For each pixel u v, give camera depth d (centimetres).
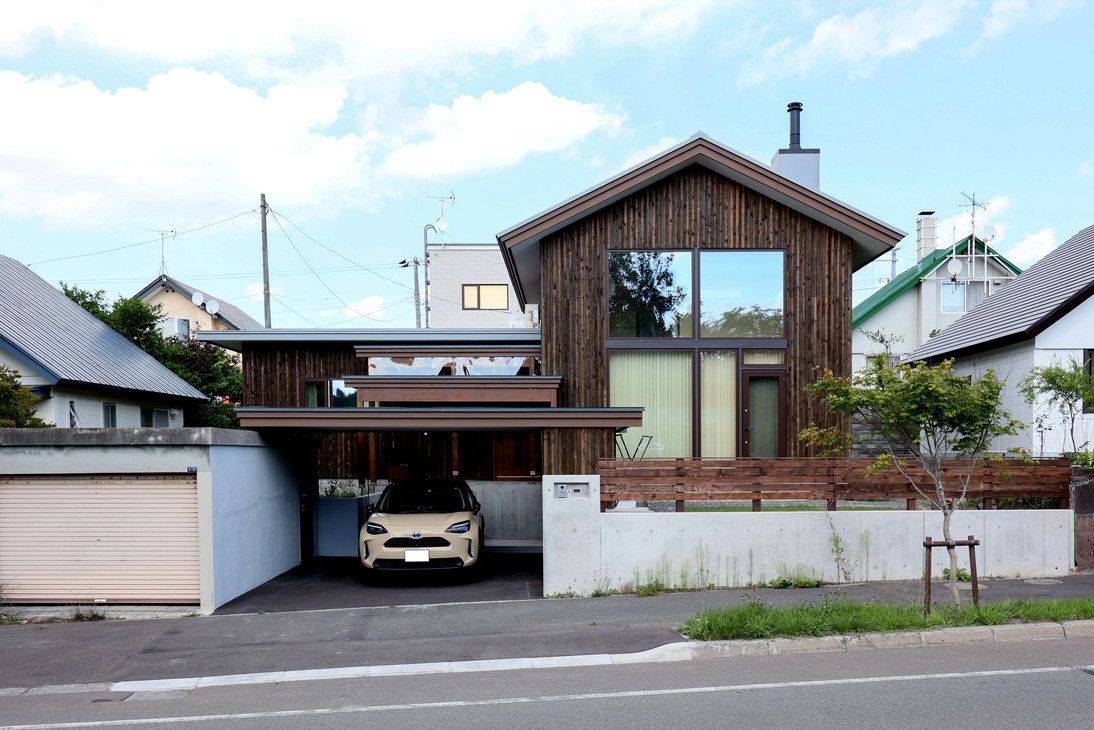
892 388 761
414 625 828
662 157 1359
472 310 3409
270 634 810
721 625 721
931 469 928
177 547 938
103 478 947
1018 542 990
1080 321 1440
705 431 1385
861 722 504
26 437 933
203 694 628
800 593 914
